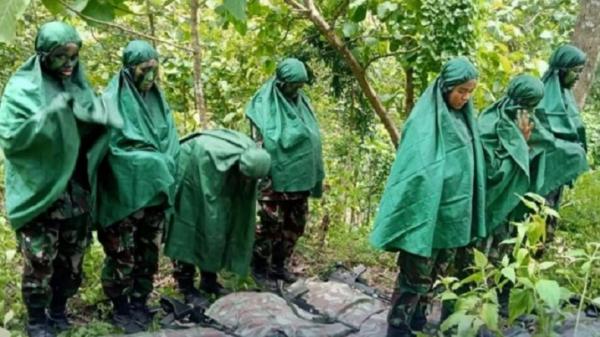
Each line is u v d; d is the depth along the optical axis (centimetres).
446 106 387
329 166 719
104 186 412
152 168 408
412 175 376
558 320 338
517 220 441
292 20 621
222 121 725
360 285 538
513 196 424
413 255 389
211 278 495
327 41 623
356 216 725
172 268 530
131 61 412
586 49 589
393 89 727
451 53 563
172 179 420
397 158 387
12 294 461
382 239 385
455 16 555
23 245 384
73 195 392
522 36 704
